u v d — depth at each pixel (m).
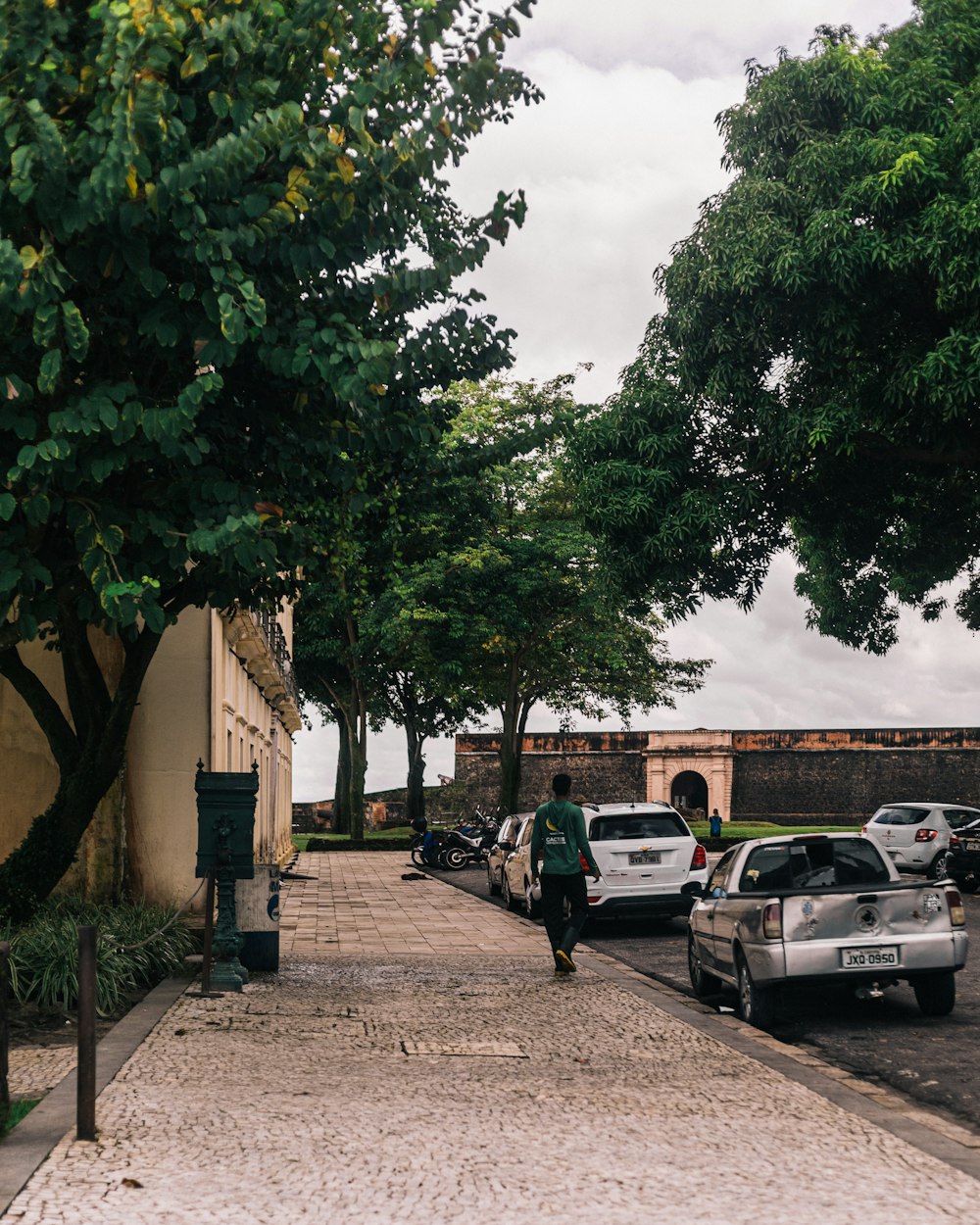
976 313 18.28
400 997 11.16
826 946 10.05
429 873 33.62
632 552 21.56
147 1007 10.17
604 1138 6.19
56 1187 5.18
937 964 10.20
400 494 12.52
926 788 61.25
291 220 8.52
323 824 67.25
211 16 7.85
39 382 7.46
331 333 8.42
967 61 20.27
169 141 7.58
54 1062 7.88
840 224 18.67
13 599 8.93
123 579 8.70
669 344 21.64
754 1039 9.43
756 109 20.47
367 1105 6.79
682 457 21.42
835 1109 6.98
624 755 64.69
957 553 24.62
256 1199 5.08
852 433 19.67
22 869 12.02
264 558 8.63
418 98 9.11
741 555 22.72
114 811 15.12
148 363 9.27
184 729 15.80
